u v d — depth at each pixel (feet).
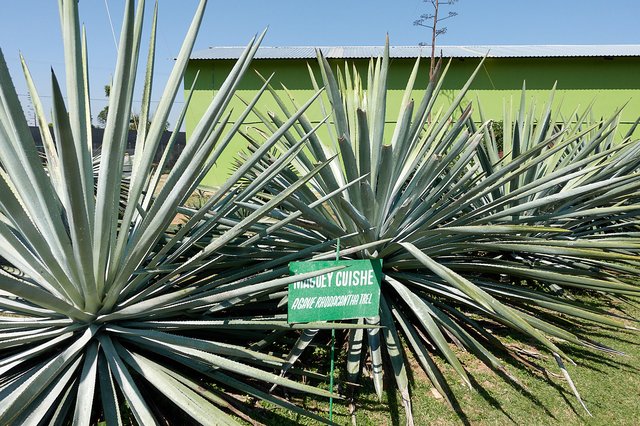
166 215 6.55
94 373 6.48
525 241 9.31
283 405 6.82
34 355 6.76
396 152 10.06
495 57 44.19
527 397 8.55
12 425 5.57
